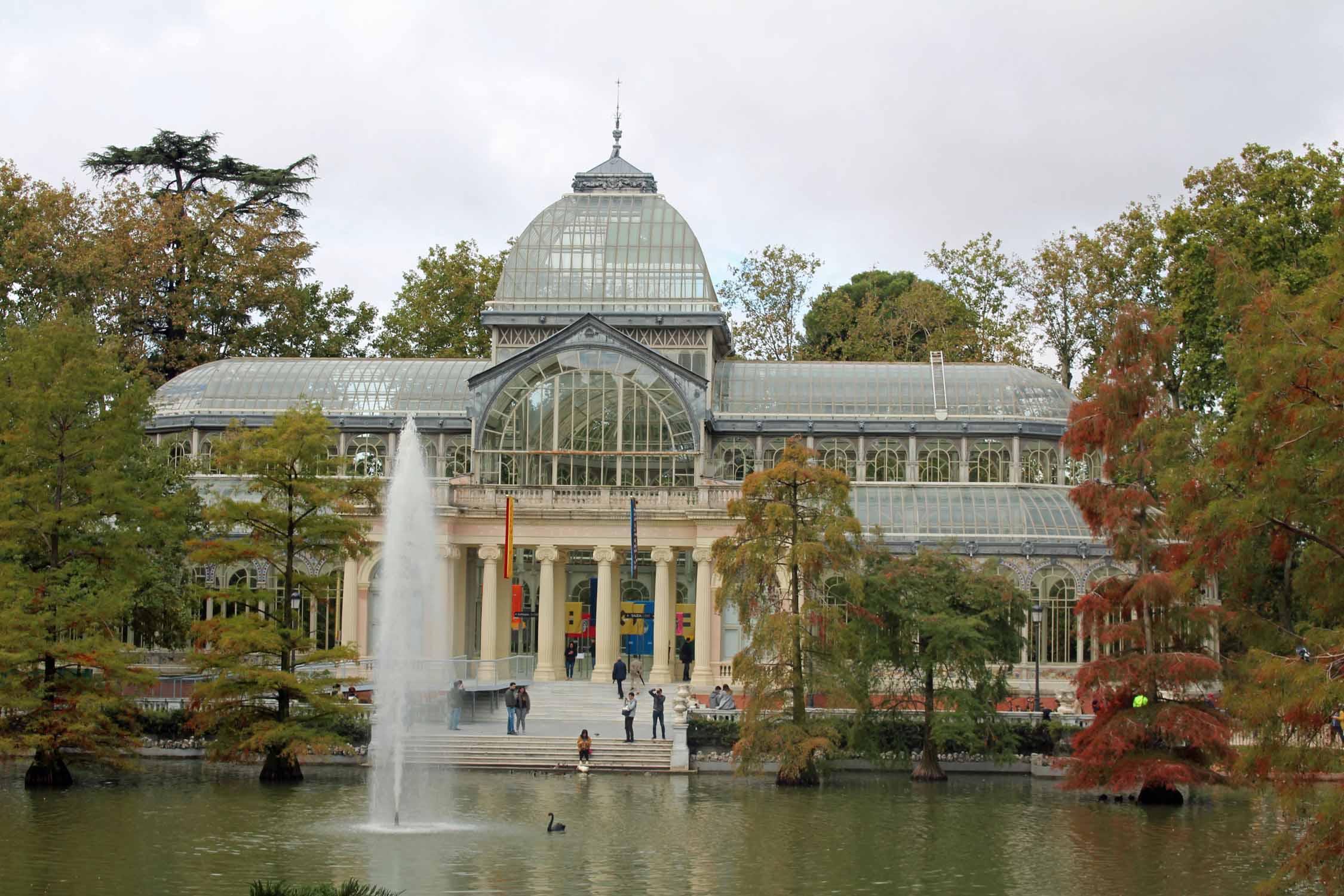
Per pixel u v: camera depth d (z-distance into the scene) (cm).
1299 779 3447
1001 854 4659
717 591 6419
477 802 5441
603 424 8738
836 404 9244
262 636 5762
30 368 6053
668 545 8406
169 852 4475
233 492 6812
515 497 8456
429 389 9375
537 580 9269
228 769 6259
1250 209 8456
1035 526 8431
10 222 9950
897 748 6372
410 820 5044
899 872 4394
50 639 5769
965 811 5422
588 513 8388
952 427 9044
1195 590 5259
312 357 10600
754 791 5803
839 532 6066
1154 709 5619
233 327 11206
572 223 9338
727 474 9219
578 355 8738
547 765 6325
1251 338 3859
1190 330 8694
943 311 12006
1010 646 6462
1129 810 5503
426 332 12025
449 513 8275
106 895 3944
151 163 11569
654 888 4134
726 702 7150
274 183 11694
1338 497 3766
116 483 5962
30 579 5766
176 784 5822
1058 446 9162
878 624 6241
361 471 9238
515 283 9206
